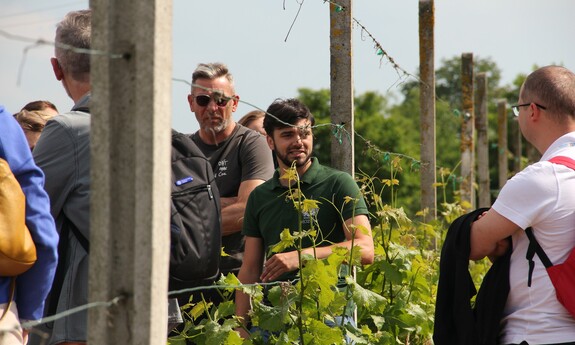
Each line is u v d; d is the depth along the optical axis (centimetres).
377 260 1241
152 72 638
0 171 782
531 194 837
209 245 1063
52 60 953
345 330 1084
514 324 855
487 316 867
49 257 813
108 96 639
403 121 10500
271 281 1090
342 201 1101
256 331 1076
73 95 945
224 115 1295
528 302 846
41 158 902
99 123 642
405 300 1241
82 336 897
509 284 857
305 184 1112
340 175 1116
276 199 1124
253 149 1305
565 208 833
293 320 1045
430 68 1856
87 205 898
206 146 1310
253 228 1150
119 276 643
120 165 642
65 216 909
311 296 1052
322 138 7144
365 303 1069
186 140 1109
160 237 644
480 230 863
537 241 841
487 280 874
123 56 639
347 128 1213
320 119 9481
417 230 1457
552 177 838
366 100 10419
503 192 852
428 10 1853
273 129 1118
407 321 1206
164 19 643
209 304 1090
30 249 789
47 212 816
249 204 1152
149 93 638
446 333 898
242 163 1302
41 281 814
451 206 1773
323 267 1028
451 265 891
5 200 779
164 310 650
